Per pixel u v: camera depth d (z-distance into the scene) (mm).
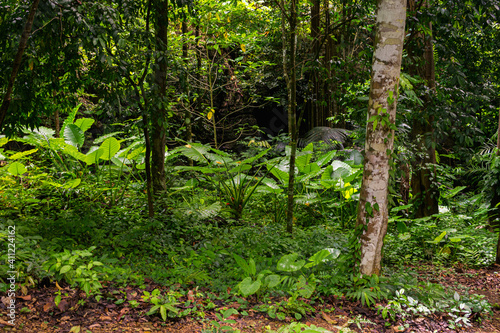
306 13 10328
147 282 4023
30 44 4180
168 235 5301
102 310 3301
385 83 4168
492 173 7555
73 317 3133
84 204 6156
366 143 4371
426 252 6562
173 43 8773
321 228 6621
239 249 5137
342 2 6000
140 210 6383
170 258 4715
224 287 4051
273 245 5328
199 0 8445
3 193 6016
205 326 3240
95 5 4336
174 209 6062
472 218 8914
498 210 7750
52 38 4375
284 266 4148
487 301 4559
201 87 9969
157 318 3287
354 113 6375
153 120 6016
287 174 7672
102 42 4133
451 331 3709
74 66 4844
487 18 6367
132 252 4777
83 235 5000
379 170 4277
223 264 4840
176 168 7422
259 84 13195
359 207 4430
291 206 6133
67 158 7598
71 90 5262
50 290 3469
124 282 3801
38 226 4902
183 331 3143
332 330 3480
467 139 6699
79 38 4246
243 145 12984
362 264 4371
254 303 3855
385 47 4141
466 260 6379
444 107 6535
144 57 5223
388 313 3875
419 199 7973
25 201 5879
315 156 9180
